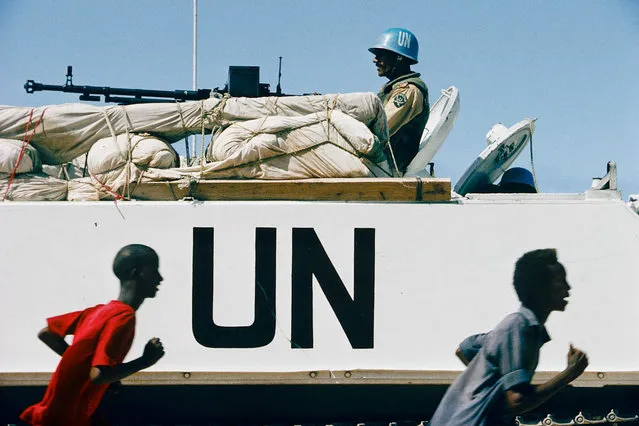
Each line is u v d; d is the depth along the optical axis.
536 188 13.50
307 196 10.84
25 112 11.41
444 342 10.67
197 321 10.61
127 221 10.72
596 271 10.80
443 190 10.80
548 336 10.71
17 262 10.65
